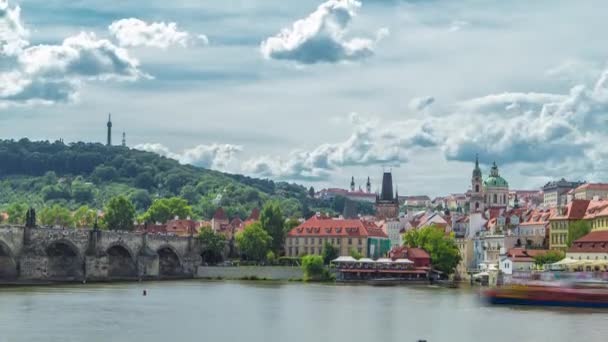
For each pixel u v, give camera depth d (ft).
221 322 636.48
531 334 578.66
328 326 618.03
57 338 534.78
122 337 546.67
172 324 617.62
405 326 619.26
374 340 548.31
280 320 655.35
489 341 543.80
